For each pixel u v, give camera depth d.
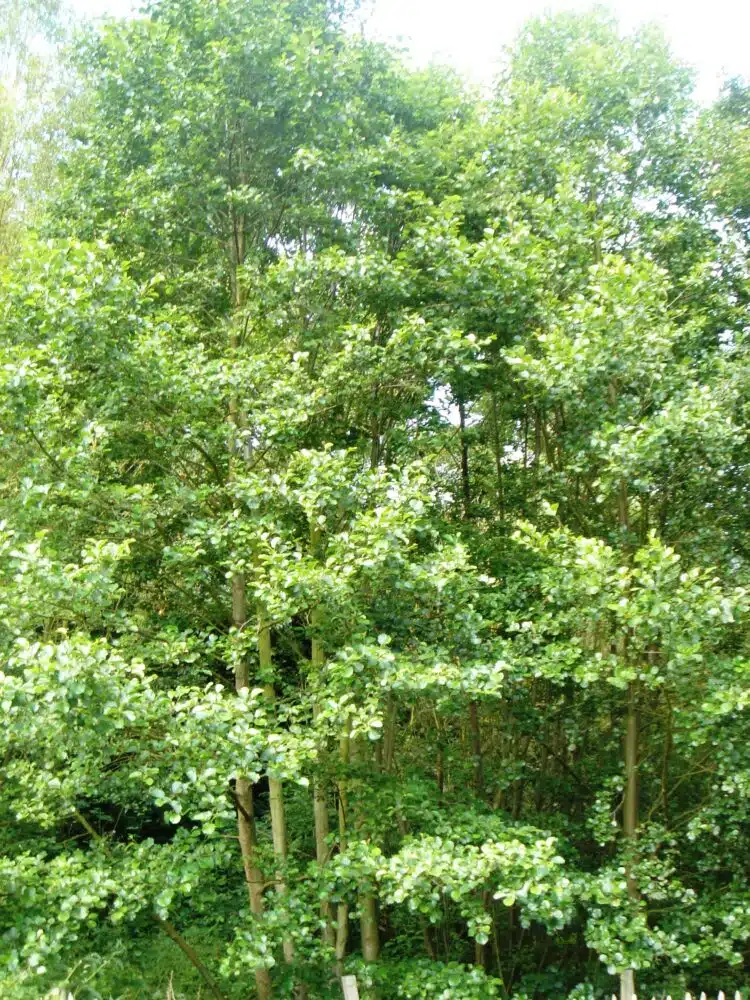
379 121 9.82
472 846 5.95
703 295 9.57
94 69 9.96
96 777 6.08
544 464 9.62
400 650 6.84
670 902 7.69
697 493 7.94
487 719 9.55
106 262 8.41
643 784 8.78
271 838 9.96
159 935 9.10
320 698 6.40
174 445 7.69
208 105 8.63
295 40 8.70
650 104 10.15
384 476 6.65
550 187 9.76
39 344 7.06
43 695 4.88
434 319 8.55
